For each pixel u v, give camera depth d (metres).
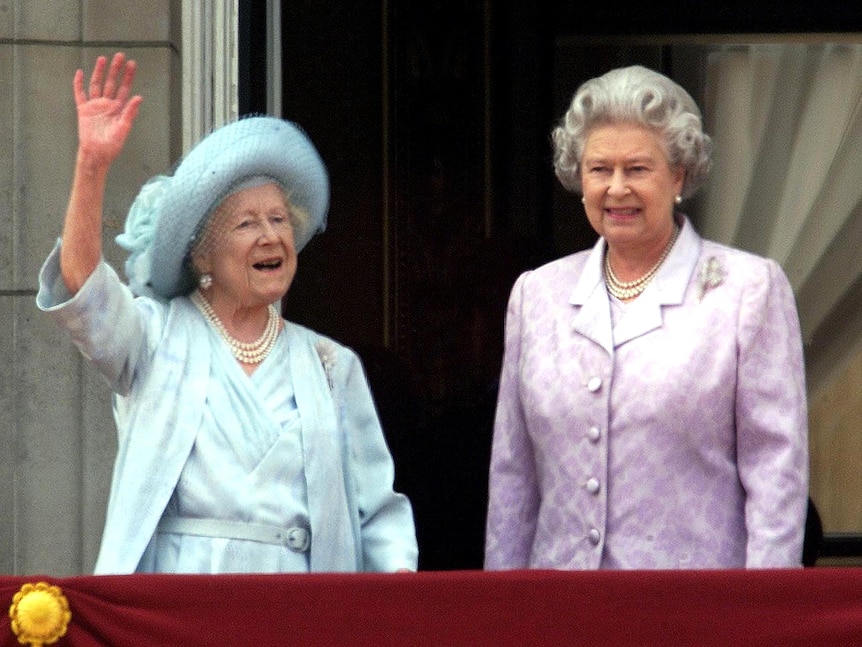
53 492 19.89
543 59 29.02
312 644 14.63
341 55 28.73
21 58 20.00
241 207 16.50
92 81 15.91
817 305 28.45
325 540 16.25
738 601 14.59
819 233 28.59
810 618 14.55
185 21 20.58
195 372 16.39
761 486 16.36
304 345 16.98
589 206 17.02
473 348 27.27
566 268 17.61
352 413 17.08
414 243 28.58
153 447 16.06
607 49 29.05
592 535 16.62
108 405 19.92
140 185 20.00
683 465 16.52
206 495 16.03
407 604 14.66
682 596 14.61
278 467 16.20
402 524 17.08
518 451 17.59
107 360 16.05
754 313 16.61
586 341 16.97
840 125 28.70
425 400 24.64
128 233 16.92
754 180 28.72
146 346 16.42
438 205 28.73
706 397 16.44
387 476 17.11
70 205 15.73
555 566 16.88
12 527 19.84
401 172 28.75
